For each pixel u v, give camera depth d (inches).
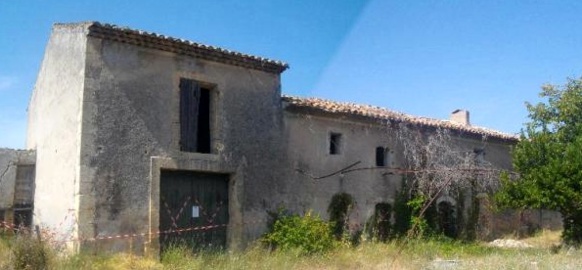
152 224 493.4
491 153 868.0
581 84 792.9
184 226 528.7
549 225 920.9
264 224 580.4
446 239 717.3
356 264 534.9
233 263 487.8
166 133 517.0
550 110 788.6
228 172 559.5
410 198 726.5
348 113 663.8
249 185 573.3
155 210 497.7
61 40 535.8
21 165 611.5
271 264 494.6
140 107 502.3
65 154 496.1
